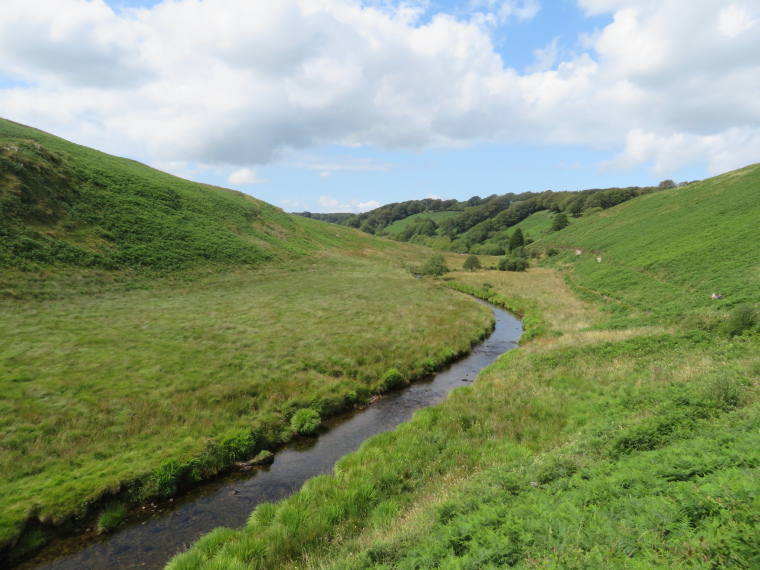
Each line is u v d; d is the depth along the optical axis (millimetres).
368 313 34656
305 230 84750
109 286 33500
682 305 27672
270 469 13539
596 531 5676
